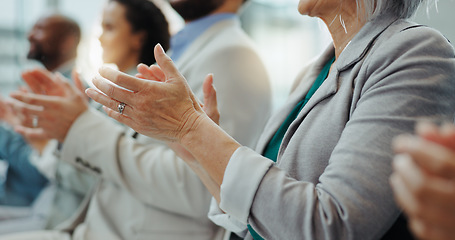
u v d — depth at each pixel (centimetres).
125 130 133
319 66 87
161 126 69
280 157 74
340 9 77
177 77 70
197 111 71
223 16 137
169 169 115
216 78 123
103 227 121
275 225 60
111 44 156
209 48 129
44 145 173
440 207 35
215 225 119
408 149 36
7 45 302
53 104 116
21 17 308
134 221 119
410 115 58
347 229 55
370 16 72
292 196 60
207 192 115
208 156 67
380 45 67
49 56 209
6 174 203
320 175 67
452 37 177
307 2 78
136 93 68
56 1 314
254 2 359
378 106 60
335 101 69
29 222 174
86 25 307
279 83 354
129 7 156
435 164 34
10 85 299
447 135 35
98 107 145
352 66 71
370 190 55
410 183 36
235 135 120
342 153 59
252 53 130
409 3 72
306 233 57
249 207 62
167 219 118
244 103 123
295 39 356
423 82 59
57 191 143
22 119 121
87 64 167
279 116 84
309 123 71
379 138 57
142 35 158
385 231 57
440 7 181
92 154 118
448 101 59
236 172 64
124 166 118
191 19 143
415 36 63
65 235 128
